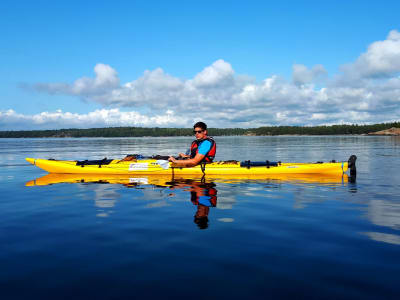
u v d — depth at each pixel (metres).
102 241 3.02
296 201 4.88
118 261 2.52
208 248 2.81
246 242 2.97
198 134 7.44
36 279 2.21
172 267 2.40
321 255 2.63
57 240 3.05
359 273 2.27
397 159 12.88
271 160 12.80
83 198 5.15
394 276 2.21
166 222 3.67
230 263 2.48
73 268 2.39
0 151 21.48
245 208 4.39
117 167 8.48
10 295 1.97
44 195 5.44
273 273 2.29
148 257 2.61
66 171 8.75
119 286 2.10
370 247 2.80
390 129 130.88
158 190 5.88
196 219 3.80
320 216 3.95
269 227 3.46
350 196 5.31
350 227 3.44
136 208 4.40
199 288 2.06
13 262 2.51
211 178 7.59
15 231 3.35
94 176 8.09
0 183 6.89
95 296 1.96
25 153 19.05
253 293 1.99
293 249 2.78
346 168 8.08
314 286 2.08
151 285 2.11
